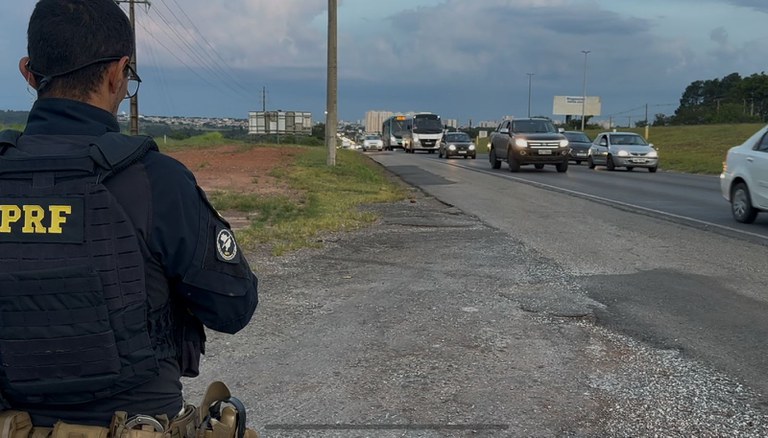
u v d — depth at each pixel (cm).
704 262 844
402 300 655
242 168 2356
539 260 855
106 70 181
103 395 166
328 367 477
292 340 533
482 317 600
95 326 161
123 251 164
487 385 446
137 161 173
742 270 795
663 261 850
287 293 676
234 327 188
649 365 483
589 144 3491
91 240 162
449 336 546
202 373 464
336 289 696
